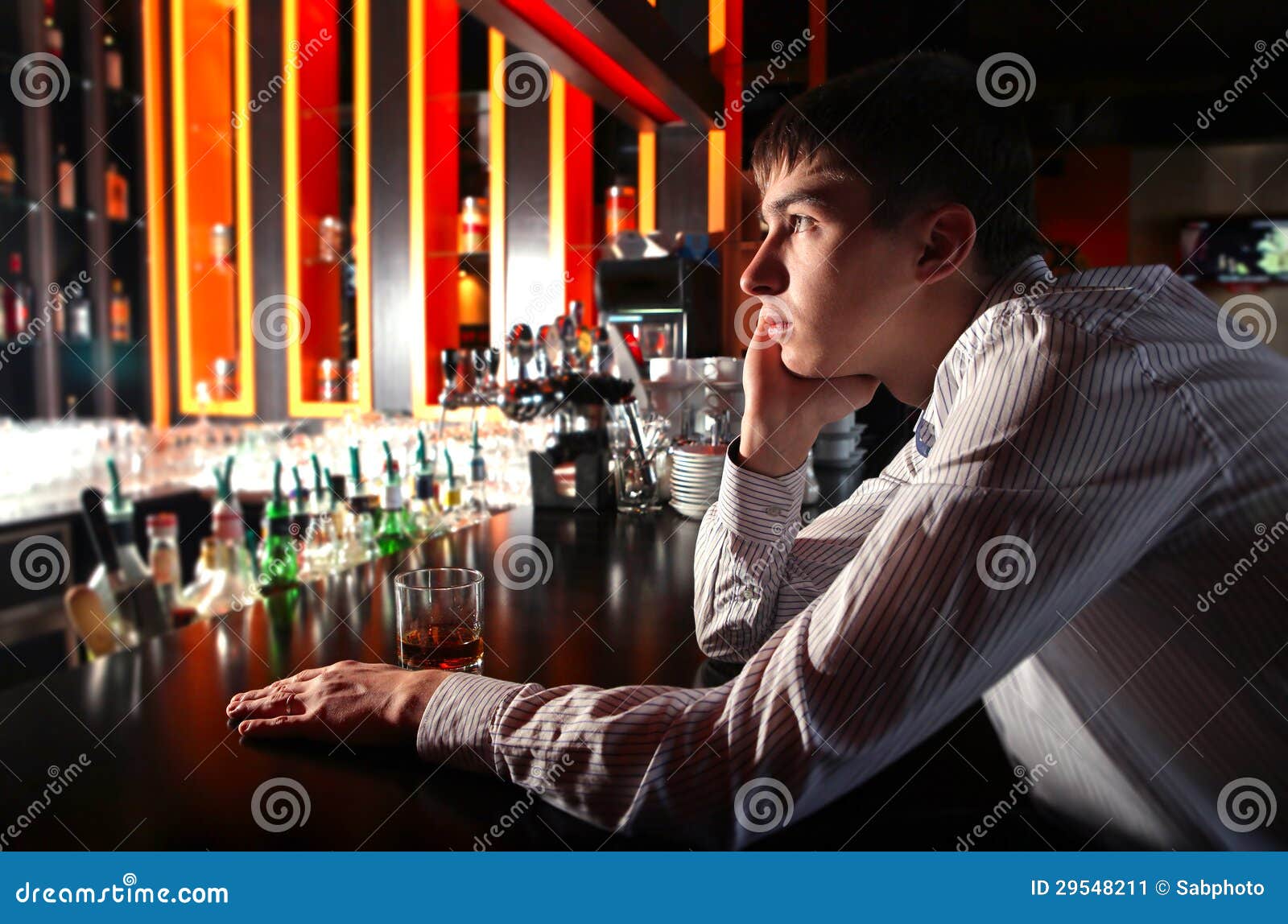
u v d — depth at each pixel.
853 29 3.21
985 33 4.35
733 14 3.09
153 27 3.93
